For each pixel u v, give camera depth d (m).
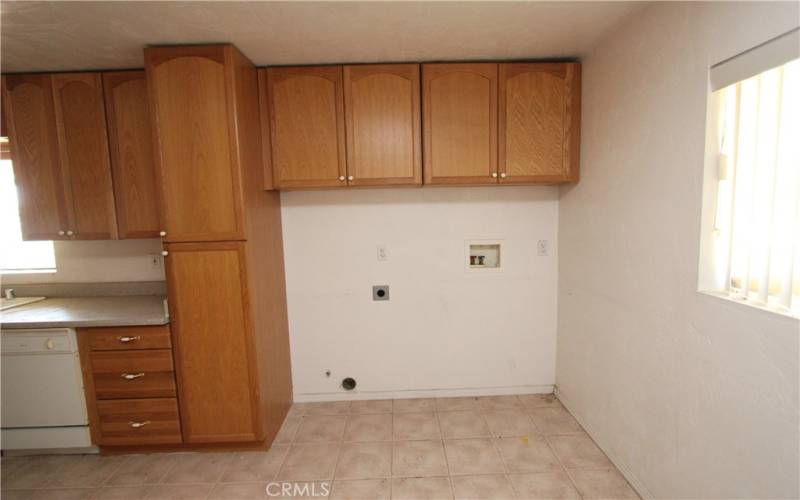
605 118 1.93
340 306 2.61
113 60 1.99
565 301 2.48
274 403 2.29
